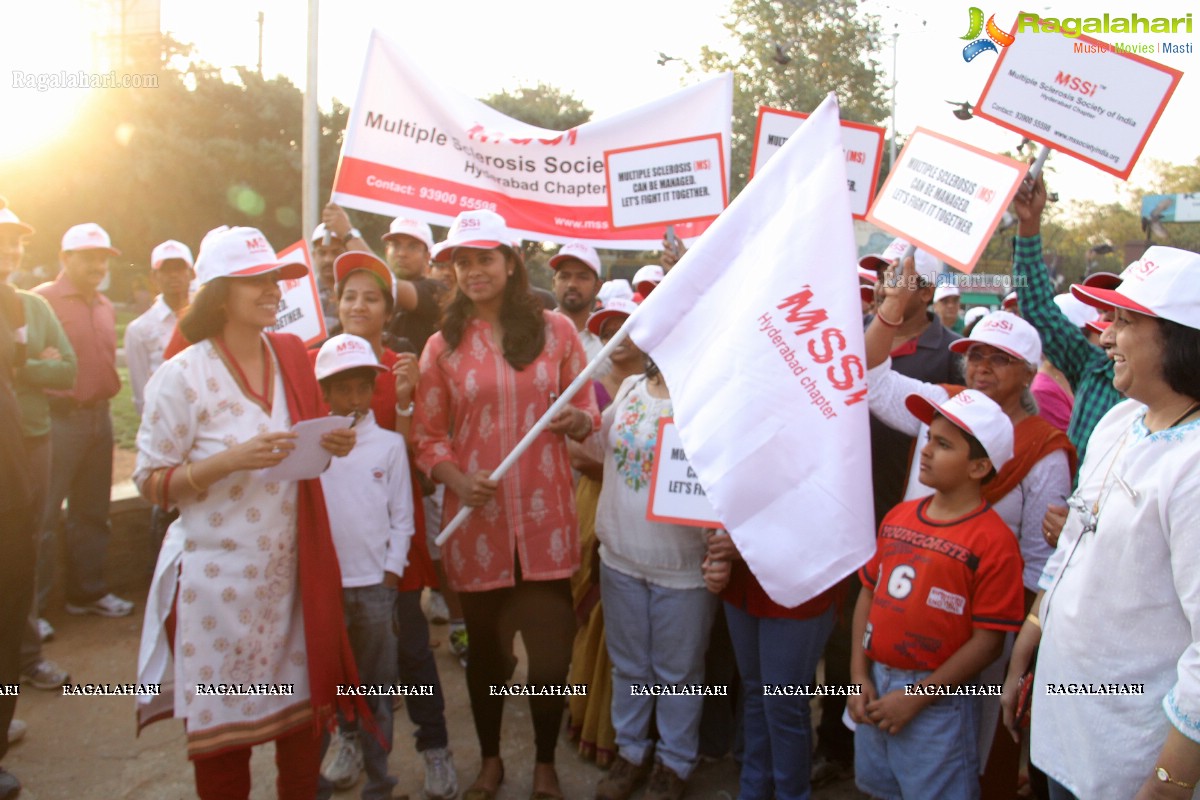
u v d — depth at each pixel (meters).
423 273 5.38
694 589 3.35
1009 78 2.97
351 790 3.62
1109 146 2.91
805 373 2.54
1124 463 2.12
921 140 2.99
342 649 2.92
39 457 4.54
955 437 2.70
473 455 3.42
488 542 3.41
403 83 4.29
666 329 2.76
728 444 2.56
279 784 2.97
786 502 2.50
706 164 3.96
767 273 2.64
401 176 4.29
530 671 3.54
